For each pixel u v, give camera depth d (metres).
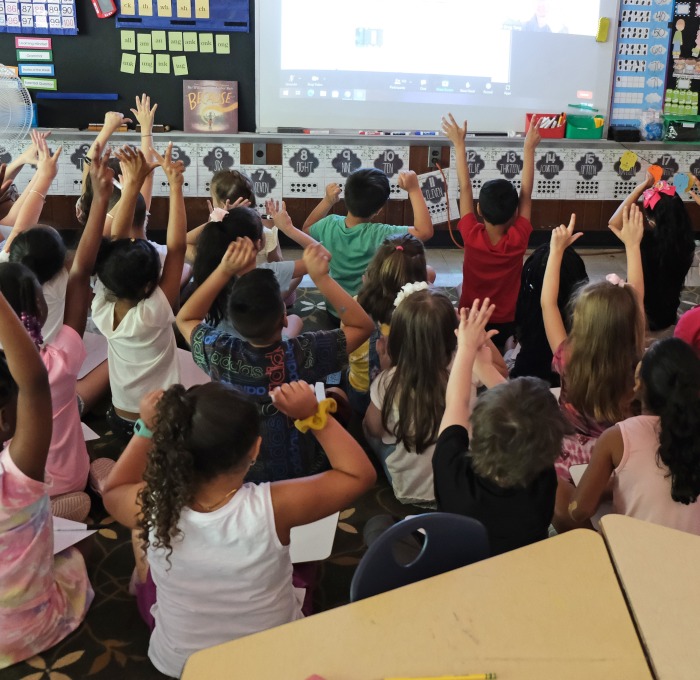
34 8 5.01
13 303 2.17
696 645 1.22
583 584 1.34
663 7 5.43
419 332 2.27
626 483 1.88
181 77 5.25
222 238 2.74
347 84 5.31
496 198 3.34
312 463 2.20
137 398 2.71
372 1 5.20
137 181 2.72
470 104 5.45
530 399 1.64
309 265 2.15
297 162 5.34
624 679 1.17
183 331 2.23
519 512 1.67
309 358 2.14
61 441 2.32
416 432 2.33
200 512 1.57
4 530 1.73
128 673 1.86
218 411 1.50
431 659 1.21
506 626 1.26
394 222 5.53
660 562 1.38
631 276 2.75
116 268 2.51
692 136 5.58
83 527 2.18
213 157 5.28
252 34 5.22
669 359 1.83
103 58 5.16
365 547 2.37
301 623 1.27
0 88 3.87
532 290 3.01
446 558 1.45
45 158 3.07
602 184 5.61
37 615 1.87
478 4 5.29
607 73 5.51
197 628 1.67
